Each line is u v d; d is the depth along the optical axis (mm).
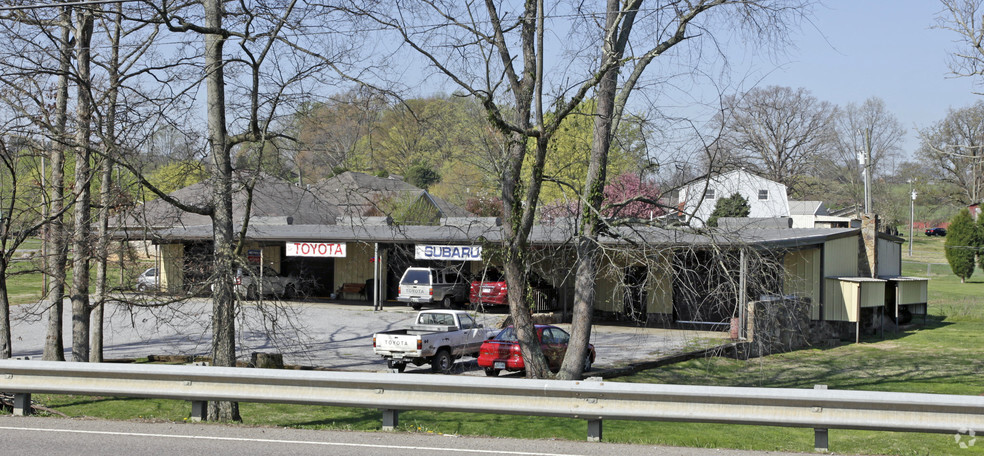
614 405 9406
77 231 16453
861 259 34438
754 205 47281
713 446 9812
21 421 10305
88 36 17938
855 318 31375
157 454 8523
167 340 27281
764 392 8984
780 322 27812
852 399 8789
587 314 17922
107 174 17828
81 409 14789
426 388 9836
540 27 15672
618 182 19438
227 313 14141
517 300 17625
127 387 10570
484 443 9234
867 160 43094
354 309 37188
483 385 9641
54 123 16641
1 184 17156
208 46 14461
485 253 18031
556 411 9508
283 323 29328
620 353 25328
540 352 17844
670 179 17078
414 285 37312
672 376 21703
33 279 51094
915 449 11219
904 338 33000
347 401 10016
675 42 15969
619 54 15789
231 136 14438
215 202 14258
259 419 13430
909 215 101125
